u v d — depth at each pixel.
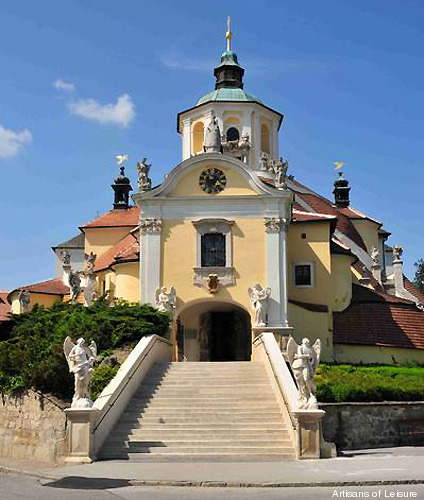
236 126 56.28
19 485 19.16
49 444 26.30
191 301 42.91
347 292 48.53
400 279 58.66
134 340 35.84
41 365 27.53
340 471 20.30
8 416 29.36
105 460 23.41
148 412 27.53
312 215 48.69
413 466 21.28
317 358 24.50
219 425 26.20
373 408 29.00
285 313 42.25
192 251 43.53
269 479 18.91
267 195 43.59
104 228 58.81
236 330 47.53
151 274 43.28
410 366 45.56
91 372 24.61
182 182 44.50
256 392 29.58
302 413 23.61
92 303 42.75
